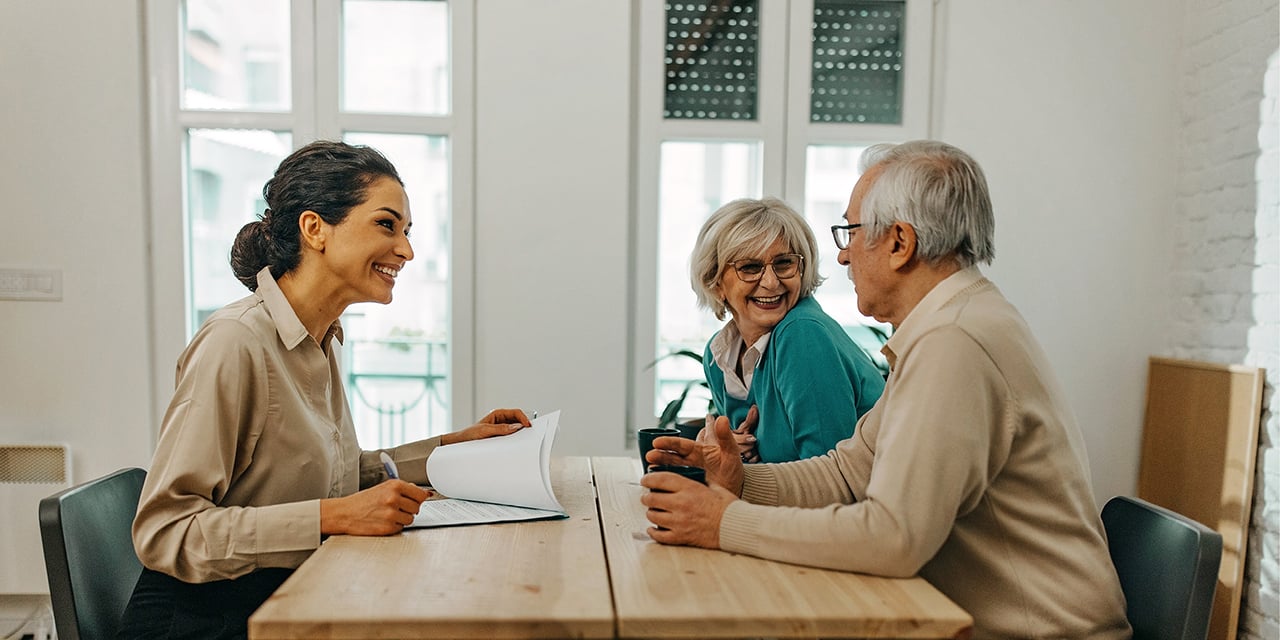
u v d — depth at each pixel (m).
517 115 2.73
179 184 2.71
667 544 1.16
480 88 2.72
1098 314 2.84
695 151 2.89
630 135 2.84
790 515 1.08
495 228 2.75
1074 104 2.80
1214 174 2.61
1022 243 2.82
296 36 2.72
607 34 2.73
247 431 1.30
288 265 1.39
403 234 1.44
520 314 2.77
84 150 2.64
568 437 2.80
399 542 1.16
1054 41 2.79
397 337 2.87
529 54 2.72
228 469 1.27
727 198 2.92
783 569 1.04
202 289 2.80
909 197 1.21
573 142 2.74
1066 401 1.23
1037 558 1.16
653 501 1.17
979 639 1.17
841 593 0.96
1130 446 2.85
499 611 0.89
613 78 2.74
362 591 0.95
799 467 1.37
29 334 2.66
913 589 0.98
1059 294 2.83
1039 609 1.14
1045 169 2.81
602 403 2.80
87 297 2.66
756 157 2.91
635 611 0.89
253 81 2.76
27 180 2.63
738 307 1.72
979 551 1.17
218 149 2.77
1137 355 2.84
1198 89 2.70
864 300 1.31
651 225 2.85
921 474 1.03
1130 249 2.83
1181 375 2.65
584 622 0.87
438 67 2.79
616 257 2.78
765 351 1.69
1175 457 2.67
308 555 1.20
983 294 1.19
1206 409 2.54
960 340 1.10
